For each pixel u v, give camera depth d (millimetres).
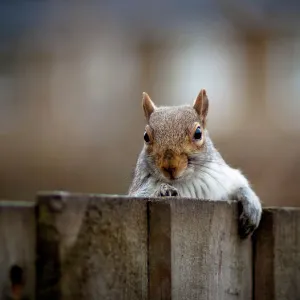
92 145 18672
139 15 20234
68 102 19922
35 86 20125
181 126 7586
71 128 19422
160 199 4695
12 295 3719
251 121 19188
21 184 17531
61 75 20188
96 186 17562
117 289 4324
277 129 18641
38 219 3830
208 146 7840
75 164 18062
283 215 6145
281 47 19594
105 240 4234
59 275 3895
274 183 16891
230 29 19922
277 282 6105
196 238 5102
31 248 3791
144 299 4539
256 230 6117
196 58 20047
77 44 20328
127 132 19141
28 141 19031
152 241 4617
